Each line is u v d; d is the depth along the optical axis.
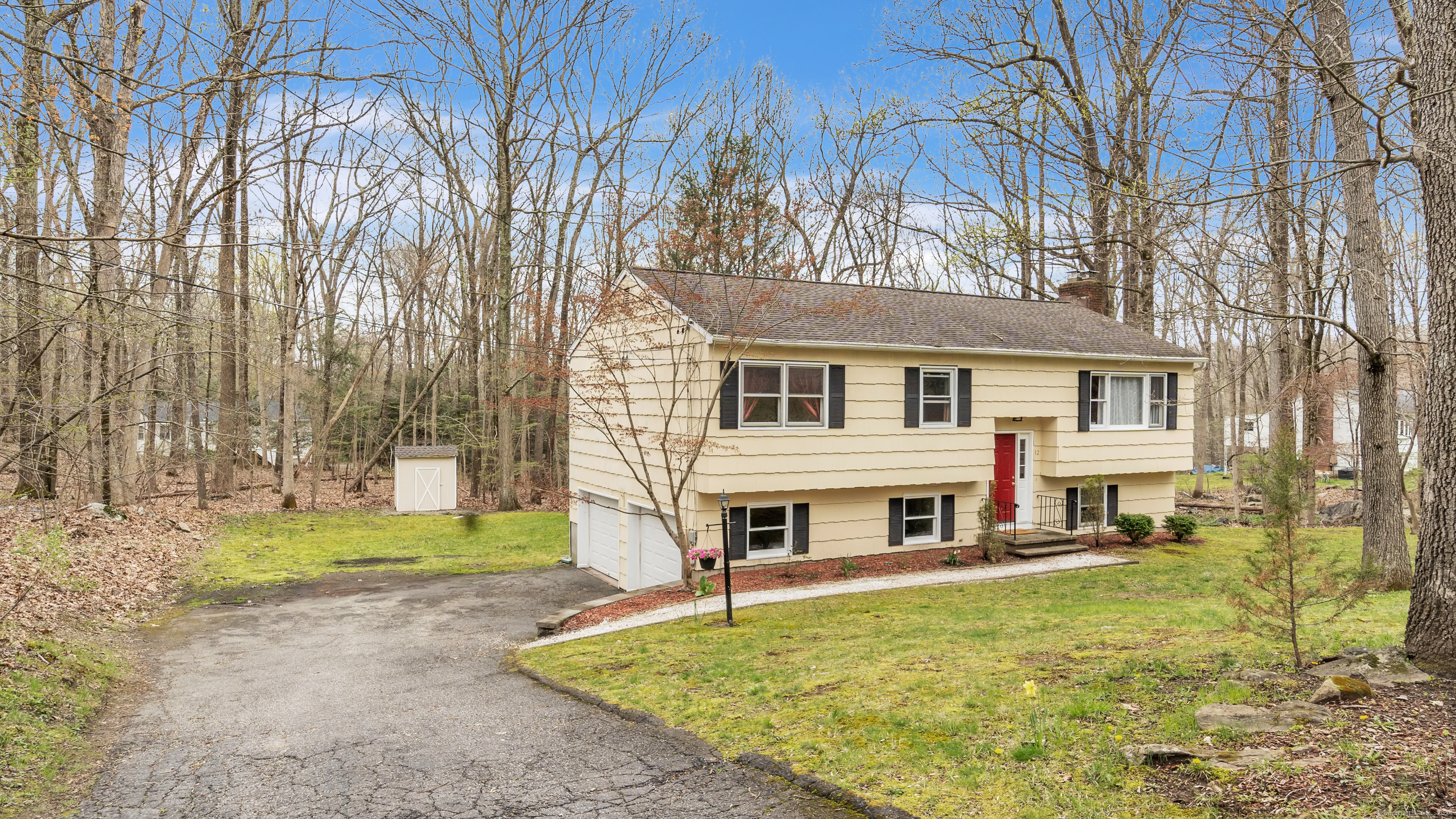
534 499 36.19
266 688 10.96
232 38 11.94
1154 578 16.14
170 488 35.12
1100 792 5.67
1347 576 8.29
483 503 35.91
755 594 15.59
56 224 15.78
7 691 8.95
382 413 42.84
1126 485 22.48
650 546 19.22
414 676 11.59
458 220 39.62
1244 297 19.03
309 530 27.12
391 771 7.44
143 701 10.29
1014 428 20.67
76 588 15.33
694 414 16.91
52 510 18.92
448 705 9.78
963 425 19.27
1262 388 37.19
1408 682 7.04
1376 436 14.35
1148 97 22.05
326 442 37.19
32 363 13.81
